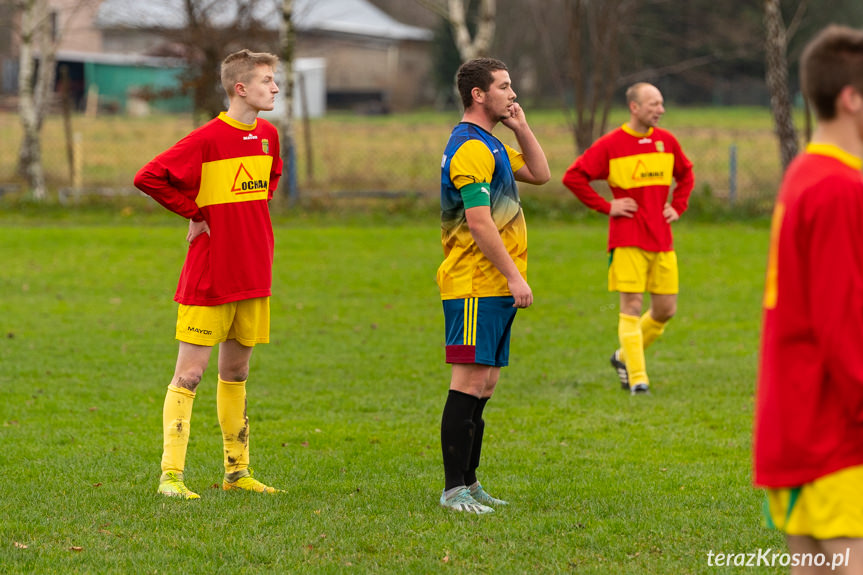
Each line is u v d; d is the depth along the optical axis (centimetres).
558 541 1000
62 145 7800
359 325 2464
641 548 981
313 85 14175
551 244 3697
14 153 7444
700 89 15225
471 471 1168
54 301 2688
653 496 1172
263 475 1287
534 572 911
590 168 1844
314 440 1488
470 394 1116
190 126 10088
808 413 620
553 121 11100
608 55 5612
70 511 1103
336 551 970
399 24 16325
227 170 1152
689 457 1380
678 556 958
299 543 993
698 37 9369
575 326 2475
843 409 615
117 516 1084
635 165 1838
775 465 634
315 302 2744
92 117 12125
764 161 7062
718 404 1717
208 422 1602
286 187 4525
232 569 920
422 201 4538
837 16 11394
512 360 2109
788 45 11025
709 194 4412
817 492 623
